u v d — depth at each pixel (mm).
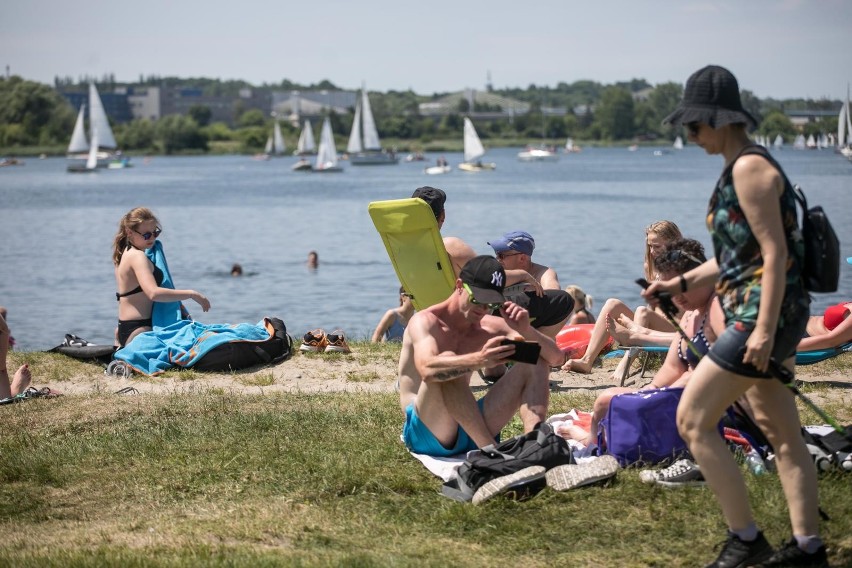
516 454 8242
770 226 6012
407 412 8953
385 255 49188
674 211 74500
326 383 13625
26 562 6914
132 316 15047
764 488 7750
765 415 6492
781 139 127688
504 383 8836
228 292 37344
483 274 8016
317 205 88688
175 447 9742
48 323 31047
